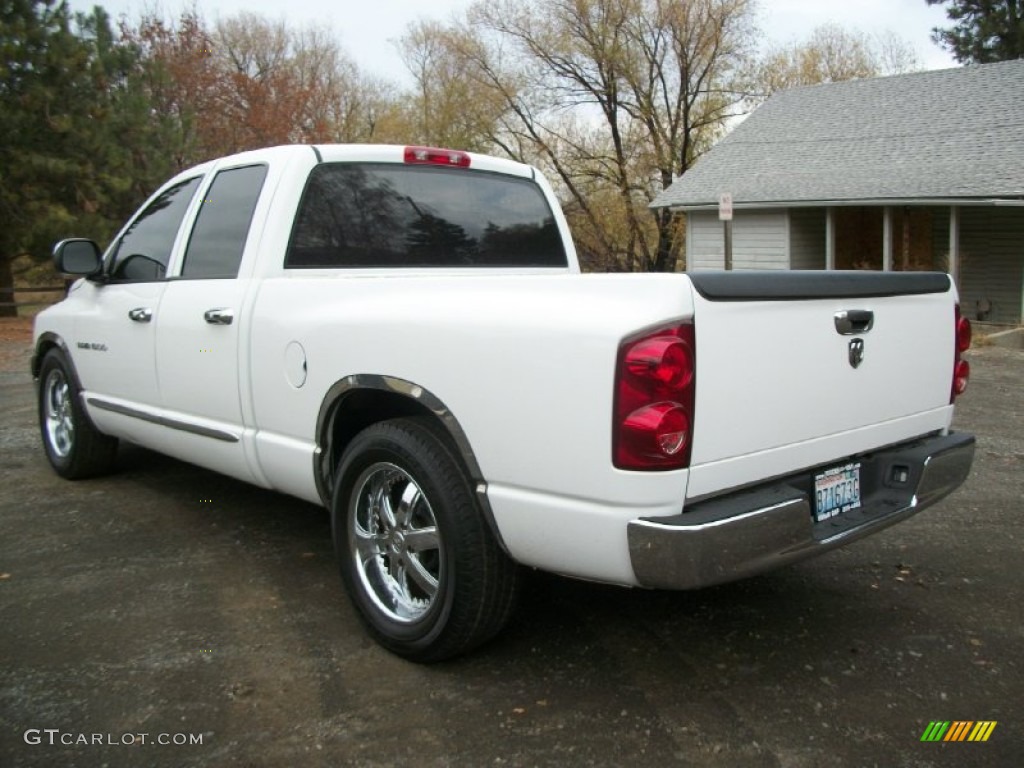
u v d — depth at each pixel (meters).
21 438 7.05
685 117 27.91
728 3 26.45
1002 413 7.93
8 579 4.07
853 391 3.21
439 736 2.79
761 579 4.05
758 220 20.03
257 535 4.66
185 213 4.66
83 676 3.18
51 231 16.69
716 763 2.64
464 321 3.01
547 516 2.81
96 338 5.12
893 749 2.71
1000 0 33.81
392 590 3.40
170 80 24.97
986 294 18.72
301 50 43.78
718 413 2.72
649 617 3.65
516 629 3.54
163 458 6.28
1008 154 17.19
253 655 3.34
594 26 27.28
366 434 3.34
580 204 29.28
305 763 2.66
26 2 16.88
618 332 2.62
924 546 4.46
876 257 20.16
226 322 4.04
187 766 2.64
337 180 4.20
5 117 16.16
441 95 31.42
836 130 21.00
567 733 2.80
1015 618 3.62
